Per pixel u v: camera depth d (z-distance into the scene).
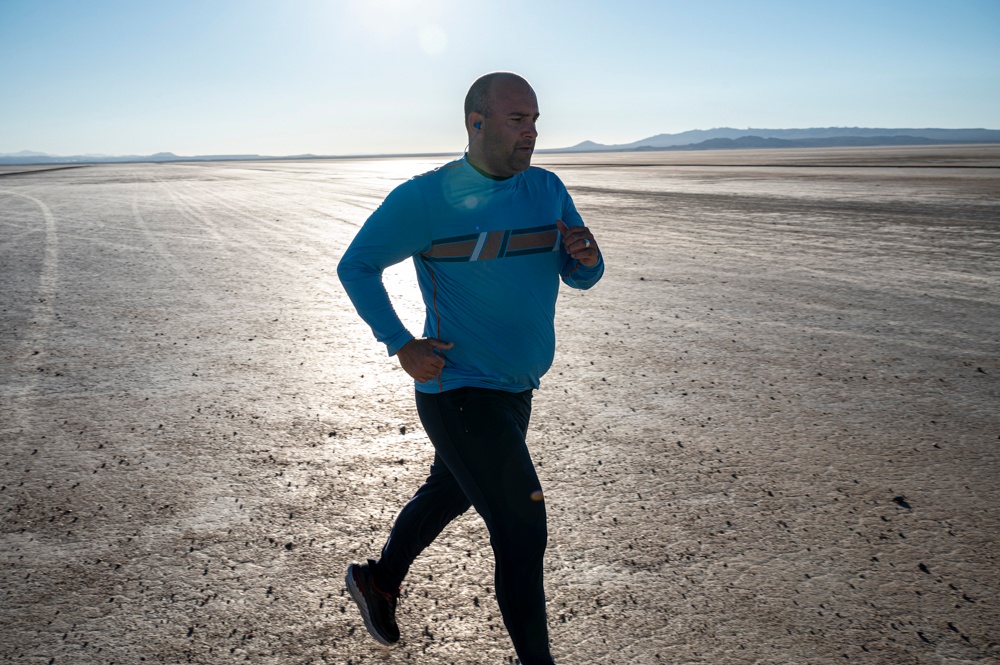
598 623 2.53
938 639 2.44
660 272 9.70
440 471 2.41
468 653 2.37
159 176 49.28
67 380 5.27
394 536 2.38
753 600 2.66
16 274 9.50
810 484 3.63
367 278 2.11
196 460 3.91
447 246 2.14
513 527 2.03
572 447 4.11
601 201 22.08
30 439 4.20
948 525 3.22
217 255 11.20
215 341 6.32
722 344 6.25
